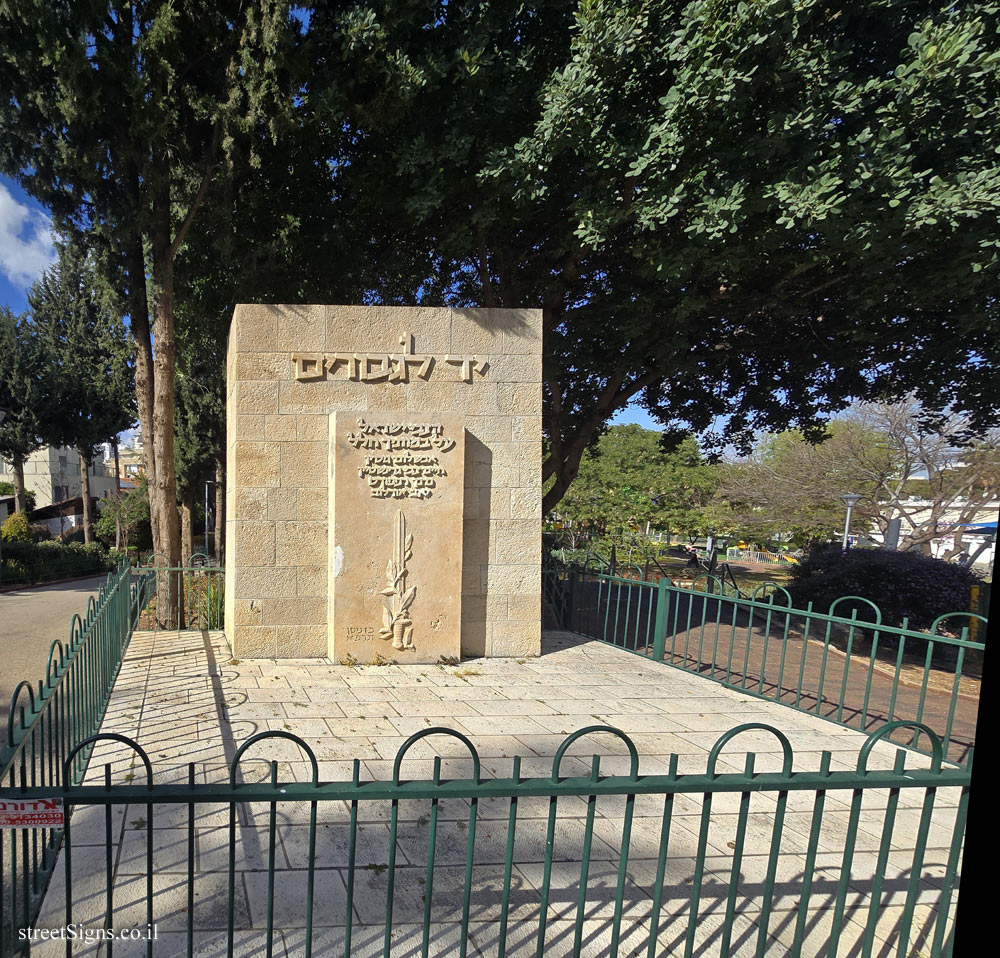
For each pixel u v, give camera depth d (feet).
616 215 21.91
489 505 22.52
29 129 25.84
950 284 21.91
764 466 58.70
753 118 20.59
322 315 21.49
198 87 26.11
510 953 7.60
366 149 28.07
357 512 20.89
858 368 32.76
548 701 17.71
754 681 22.86
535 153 21.61
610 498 86.43
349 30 22.41
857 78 21.74
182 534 68.03
